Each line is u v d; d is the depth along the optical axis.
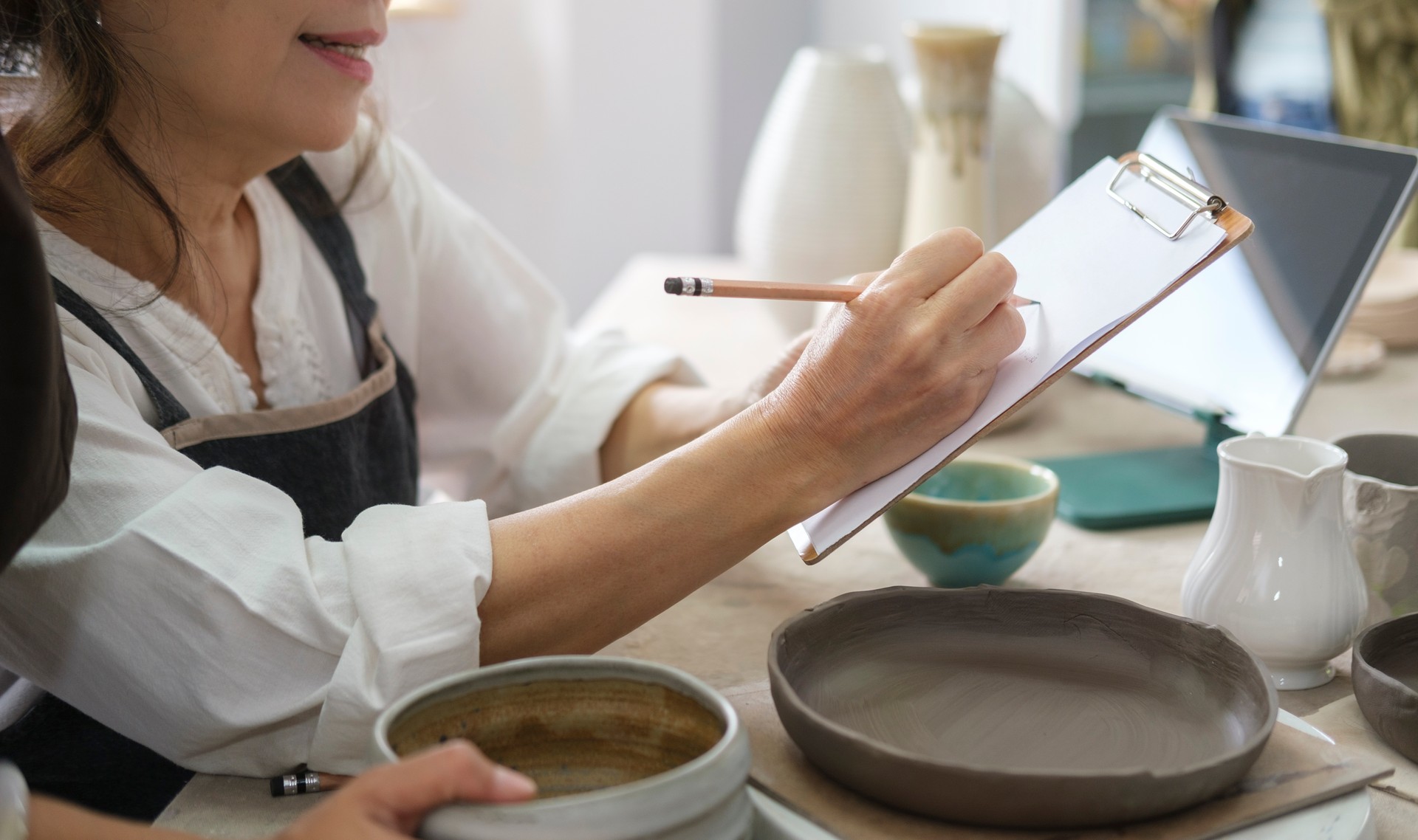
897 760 0.51
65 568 0.63
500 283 1.15
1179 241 0.67
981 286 0.65
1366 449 0.80
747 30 2.73
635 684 0.54
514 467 1.12
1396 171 0.98
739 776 0.47
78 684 0.64
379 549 0.65
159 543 0.62
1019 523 0.81
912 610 0.67
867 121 1.36
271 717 0.62
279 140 0.81
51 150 0.76
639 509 0.66
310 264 0.97
